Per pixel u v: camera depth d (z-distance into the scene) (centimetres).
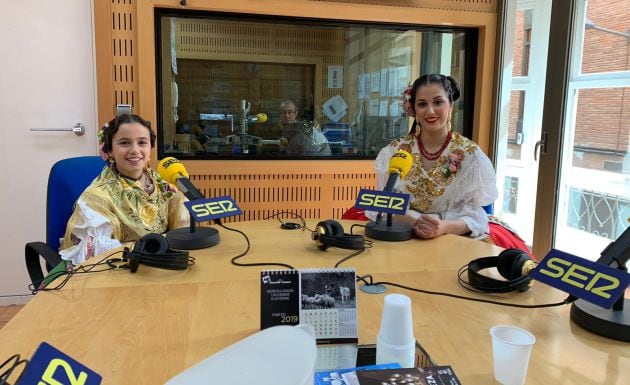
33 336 80
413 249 138
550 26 236
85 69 251
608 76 227
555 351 78
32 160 254
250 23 261
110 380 67
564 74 229
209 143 265
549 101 238
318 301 81
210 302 96
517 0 281
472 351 78
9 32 243
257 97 268
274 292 81
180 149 261
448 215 173
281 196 273
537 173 249
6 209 256
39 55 247
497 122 291
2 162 252
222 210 141
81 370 59
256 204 270
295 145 276
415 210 180
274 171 270
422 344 80
